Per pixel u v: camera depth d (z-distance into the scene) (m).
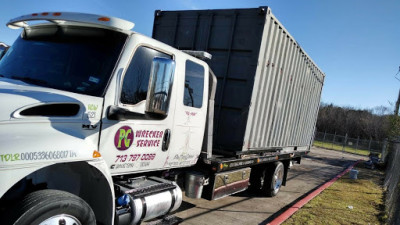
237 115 5.92
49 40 3.54
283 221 6.20
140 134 3.65
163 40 6.81
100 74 3.25
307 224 6.14
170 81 3.04
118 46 3.37
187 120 4.43
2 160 2.34
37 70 3.34
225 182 5.60
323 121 62.28
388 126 24.95
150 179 4.15
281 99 7.65
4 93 2.65
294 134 9.37
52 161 2.62
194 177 4.90
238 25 5.94
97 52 3.34
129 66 3.43
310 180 12.21
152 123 3.79
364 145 40.09
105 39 3.39
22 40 3.73
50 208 2.50
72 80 3.22
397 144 13.65
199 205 6.75
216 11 6.19
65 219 2.62
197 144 4.77
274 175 8.17
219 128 6.11
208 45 6.25
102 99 3.17
